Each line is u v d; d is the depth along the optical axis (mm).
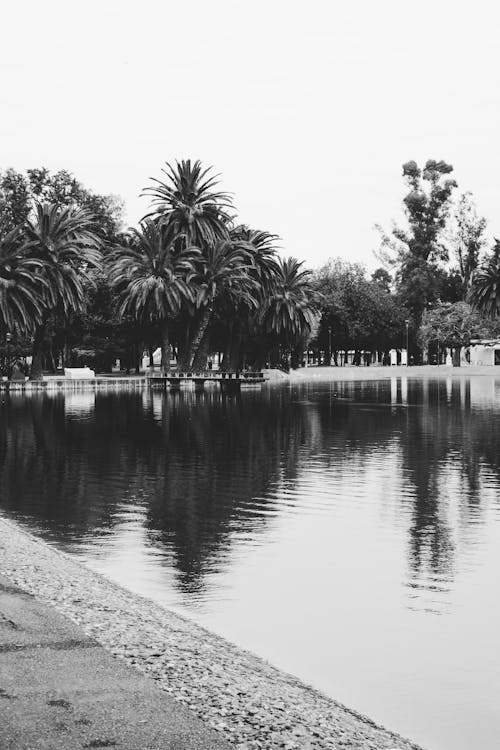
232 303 94375
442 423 44375
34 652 8414
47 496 21844
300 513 19500
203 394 78125
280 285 105125
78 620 9859
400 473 25922
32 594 11039
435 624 11500
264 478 25031
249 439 36562
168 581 13586
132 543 16391
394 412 52781
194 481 24406
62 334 107438
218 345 112562
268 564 14789
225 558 15180
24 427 42625
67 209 83750
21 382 83938
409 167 150250
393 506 20328
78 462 28875
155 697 7297
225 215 94125
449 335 148375
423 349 156750
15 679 7570
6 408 57750
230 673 8508
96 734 6359
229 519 18797
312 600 12555
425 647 10570
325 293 145750
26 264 77750
